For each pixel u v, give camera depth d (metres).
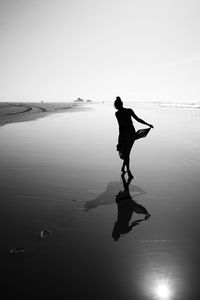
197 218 4.37
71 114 36.69
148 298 2.52
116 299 2.50
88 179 6.68
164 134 15.88
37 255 3.26
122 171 7.02
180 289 2.64
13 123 22.12
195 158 9.17
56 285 2.70
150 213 4.58
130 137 6.96
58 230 3.94
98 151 10.50
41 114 34.91
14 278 2.81
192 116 33.31
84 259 3.17
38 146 11.55
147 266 3.03
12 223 4.17
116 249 3.40
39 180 6.57
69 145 11.88
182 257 3.21
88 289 2.64
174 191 5.75
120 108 7.13
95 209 4.76
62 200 5.20
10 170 7.51
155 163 8.45
